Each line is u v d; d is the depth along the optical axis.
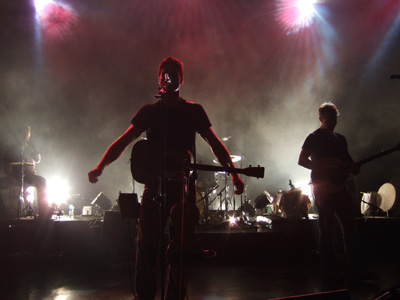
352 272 3.89
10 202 6.89
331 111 4.10
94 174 2.57
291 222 5.37
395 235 5.45
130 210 2.59
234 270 4.54
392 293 1.91
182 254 2.25
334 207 3.96
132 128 2.75
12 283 3.98
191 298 3.39
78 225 5.50
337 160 3.92
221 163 2.75
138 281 2.57
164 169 2.39
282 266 4.77
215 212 6.54
